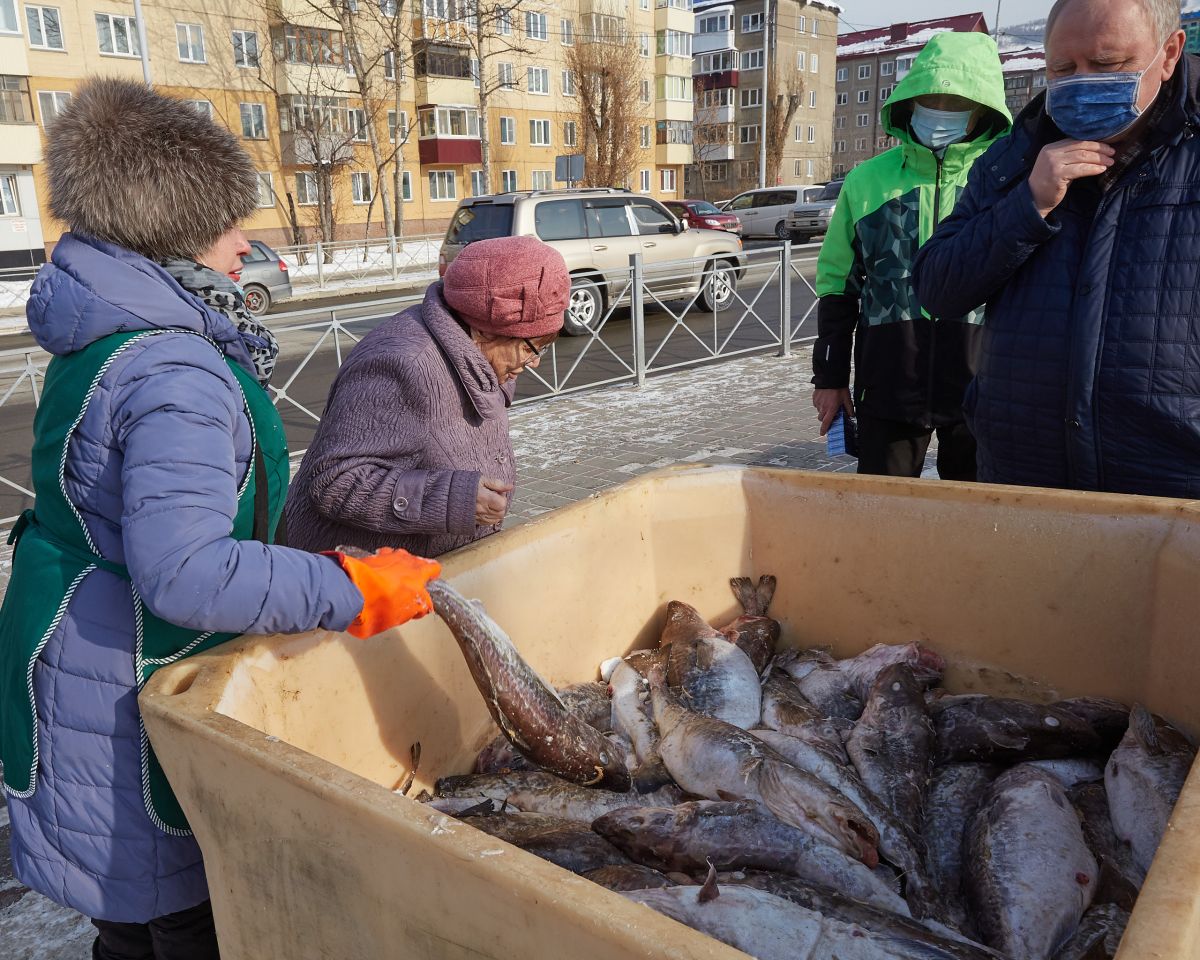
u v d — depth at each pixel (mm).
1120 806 1805
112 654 1582
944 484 2285
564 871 1051
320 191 34781
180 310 1565
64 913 2686
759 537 2574
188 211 1631
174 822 1633
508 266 2125
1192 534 1971
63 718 1599
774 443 7602
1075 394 2369
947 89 3238
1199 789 1138
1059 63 2258
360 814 1178
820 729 2166
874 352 3592
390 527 2186
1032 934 1529
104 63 31625
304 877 1308
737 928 1399
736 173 61500
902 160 3498
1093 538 2100
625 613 2576
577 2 45469
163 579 1357
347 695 1800
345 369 2285
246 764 1298
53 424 1565
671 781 2084
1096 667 2146
